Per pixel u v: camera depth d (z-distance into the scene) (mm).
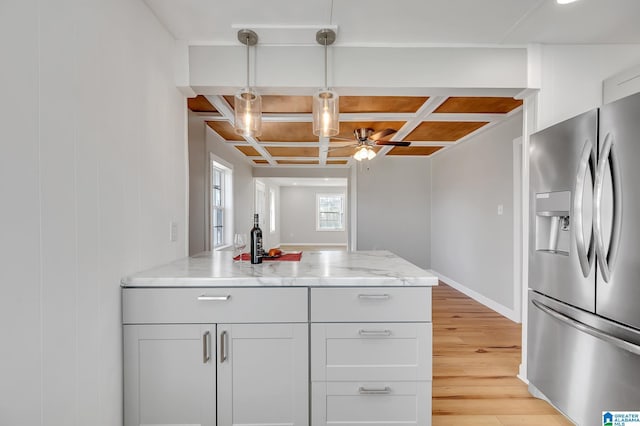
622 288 1372
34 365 999
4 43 895
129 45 1529
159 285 1467
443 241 5309
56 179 1081
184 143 2170
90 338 1254
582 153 1562
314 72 2057
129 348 1473
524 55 2088
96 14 1283
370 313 1479
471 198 4340
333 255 2254
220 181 4547
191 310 1474
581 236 1561
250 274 1556
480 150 4094
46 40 1036
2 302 896
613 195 1406
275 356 1487
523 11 1753
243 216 5672
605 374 1465
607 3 1680
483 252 4035
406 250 5887
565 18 1812
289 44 2053
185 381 1481
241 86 2047
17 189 937
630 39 2037
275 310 1479
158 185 1816
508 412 1887
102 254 1326
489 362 2512
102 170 1324
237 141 4352
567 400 1684
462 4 1697
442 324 3342
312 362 1487
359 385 1490
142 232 1644
